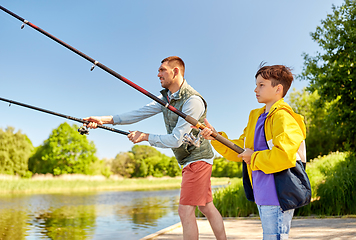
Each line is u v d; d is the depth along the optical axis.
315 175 6.03
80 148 40.41
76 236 4.18
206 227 3.72
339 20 8.40
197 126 1.93
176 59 2.37
